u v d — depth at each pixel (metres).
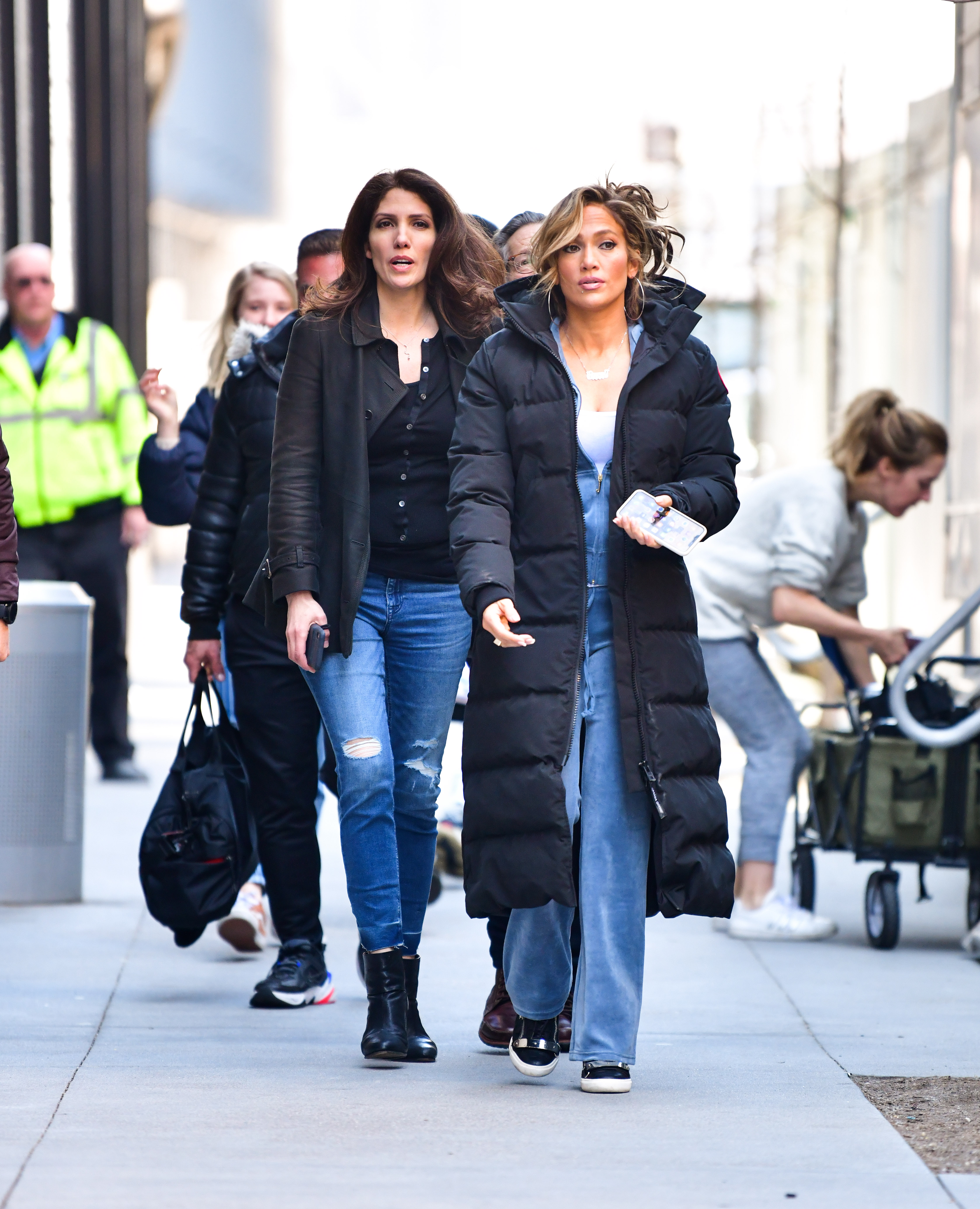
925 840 20.14
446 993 17.44
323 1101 13.11
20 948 19.66
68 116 41.84
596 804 13.28
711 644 21.42
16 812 22.56
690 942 20.75
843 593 21.86
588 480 13.23
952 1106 13.16
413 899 14.84
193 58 143.88
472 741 13.12
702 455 13.45
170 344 110.19
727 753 41.50
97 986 17.64
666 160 60.12
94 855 26.50
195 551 17.45
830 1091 13.59
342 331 14.41
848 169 46.34
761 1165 11.56
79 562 32.12
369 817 14.22
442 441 14.44
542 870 12.76
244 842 17.28
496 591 12.67
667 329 13.33
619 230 13.23
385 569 14.52
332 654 14.34
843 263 53.09
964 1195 10.95
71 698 22.75
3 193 39.31
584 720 13.23
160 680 55.94
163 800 17.31
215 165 149.62
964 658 20.77
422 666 14.66
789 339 62.22
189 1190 10.86
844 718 39.59
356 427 14.30
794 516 21.06
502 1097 13.29
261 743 16.83
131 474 31.97
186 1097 13.17
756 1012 16.70
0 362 31.23
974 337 33.94
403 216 14.26
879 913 20.38
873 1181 11.22
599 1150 11.87
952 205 35.22
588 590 13.14
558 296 13.65
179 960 19.17
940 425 21.08
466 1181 11.14
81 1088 13.41
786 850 28.48
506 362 13.34
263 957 19.39
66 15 41.66
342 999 17.17
